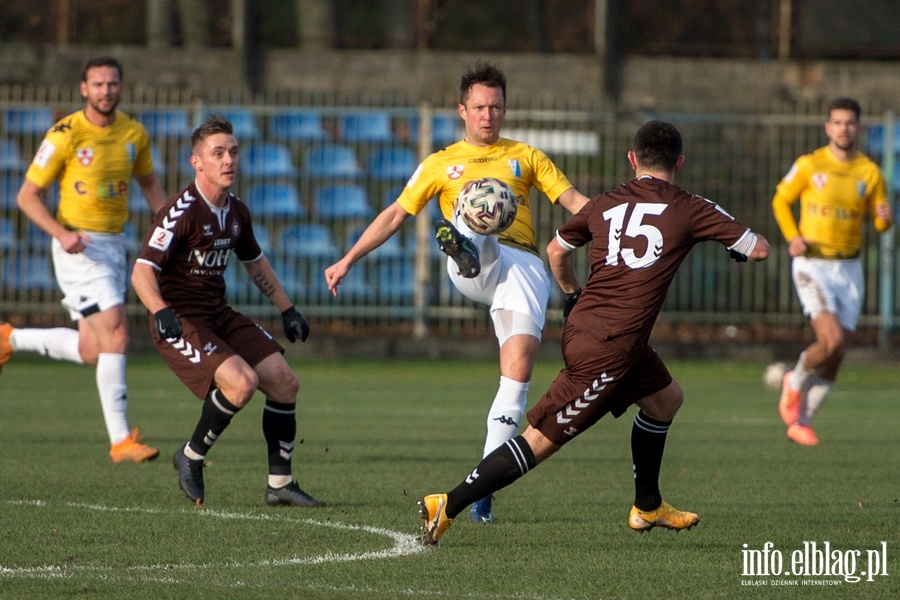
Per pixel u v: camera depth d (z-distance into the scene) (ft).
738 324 220.64
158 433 113.60
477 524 69.41
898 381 189.57
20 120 215.51
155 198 103.14
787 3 255.29
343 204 214.90
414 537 64.54
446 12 270.05
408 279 214.90
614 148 210.59
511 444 60.70
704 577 56.18
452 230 66.69
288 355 212.23
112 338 96.07
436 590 52.60
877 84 252.42
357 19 282.15
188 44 263.08
